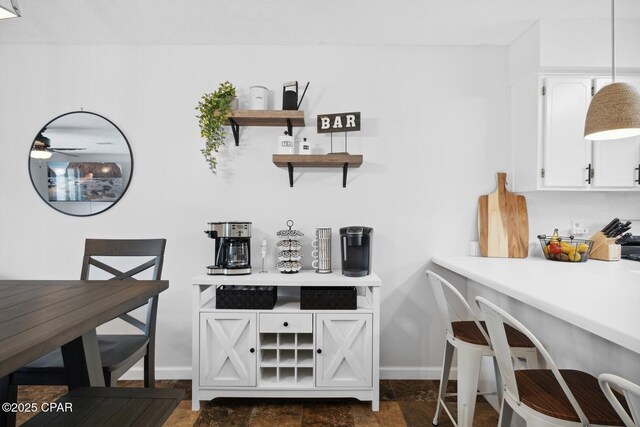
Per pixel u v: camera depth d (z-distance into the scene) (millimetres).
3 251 2533
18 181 2533
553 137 2236
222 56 2533
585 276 1742
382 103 2541
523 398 1123
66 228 2533
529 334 1042
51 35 2410
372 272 2449
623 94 1563
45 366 1468
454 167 2543
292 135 2529
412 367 2543
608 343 1263
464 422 1606
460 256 2521
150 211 2535
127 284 1597
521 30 2338
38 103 2531
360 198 2535
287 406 2158
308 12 2156
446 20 2232
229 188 2535
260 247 2535
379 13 2162
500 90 2545
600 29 2193
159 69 2531
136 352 1706
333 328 2082
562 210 2498
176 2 2064
